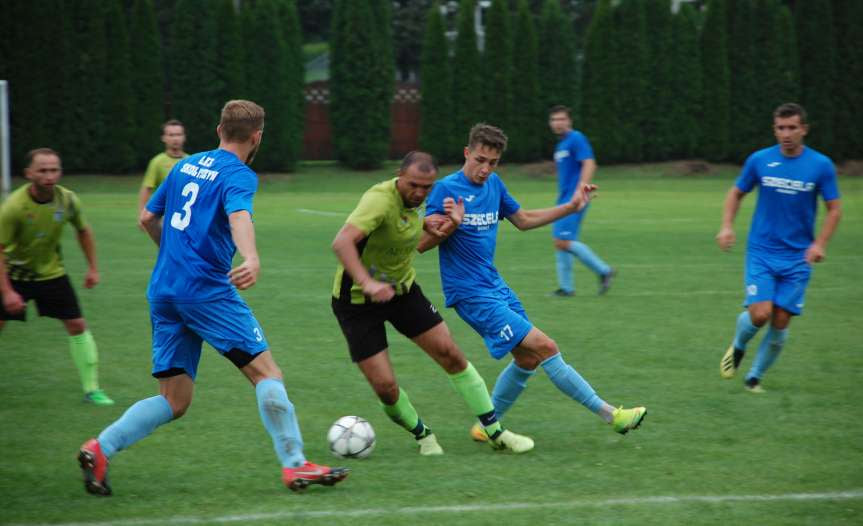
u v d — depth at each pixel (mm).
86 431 20203
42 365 26406
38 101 103750
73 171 108250
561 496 15938
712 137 120000
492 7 116062
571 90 119625
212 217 15734
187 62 109812
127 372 25766
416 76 179500
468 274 19625
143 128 108375
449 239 19578
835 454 18484
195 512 15094
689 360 27234
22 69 102875
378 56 115750
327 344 29234
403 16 163875
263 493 16125
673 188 101062
